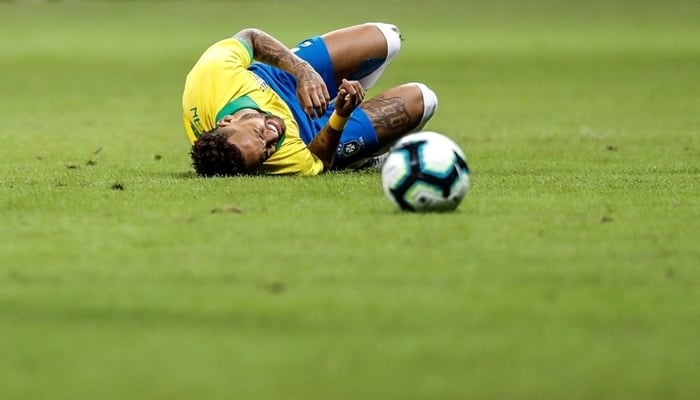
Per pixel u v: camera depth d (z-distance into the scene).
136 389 18.03
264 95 38.09
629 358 19.38
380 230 28.36
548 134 60.78
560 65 121.44
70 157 49.06
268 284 23.52
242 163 37.03
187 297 22.72
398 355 19.45
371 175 37.88
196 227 29.06
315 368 18.88
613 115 72.25
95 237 28.08
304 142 38.81
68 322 21.36
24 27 193.12
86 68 120.88
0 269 25.06
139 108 81.31
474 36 170.12
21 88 98.00
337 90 41.28
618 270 24.70
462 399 17.62
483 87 98.19
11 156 49.16
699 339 20.28
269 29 171.50
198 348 19.84
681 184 37.50
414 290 23.09
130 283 23.80
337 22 192.25
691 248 26.72
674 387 18.14
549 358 19.36
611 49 142.50
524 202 32.88
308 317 21.41
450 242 27.09
